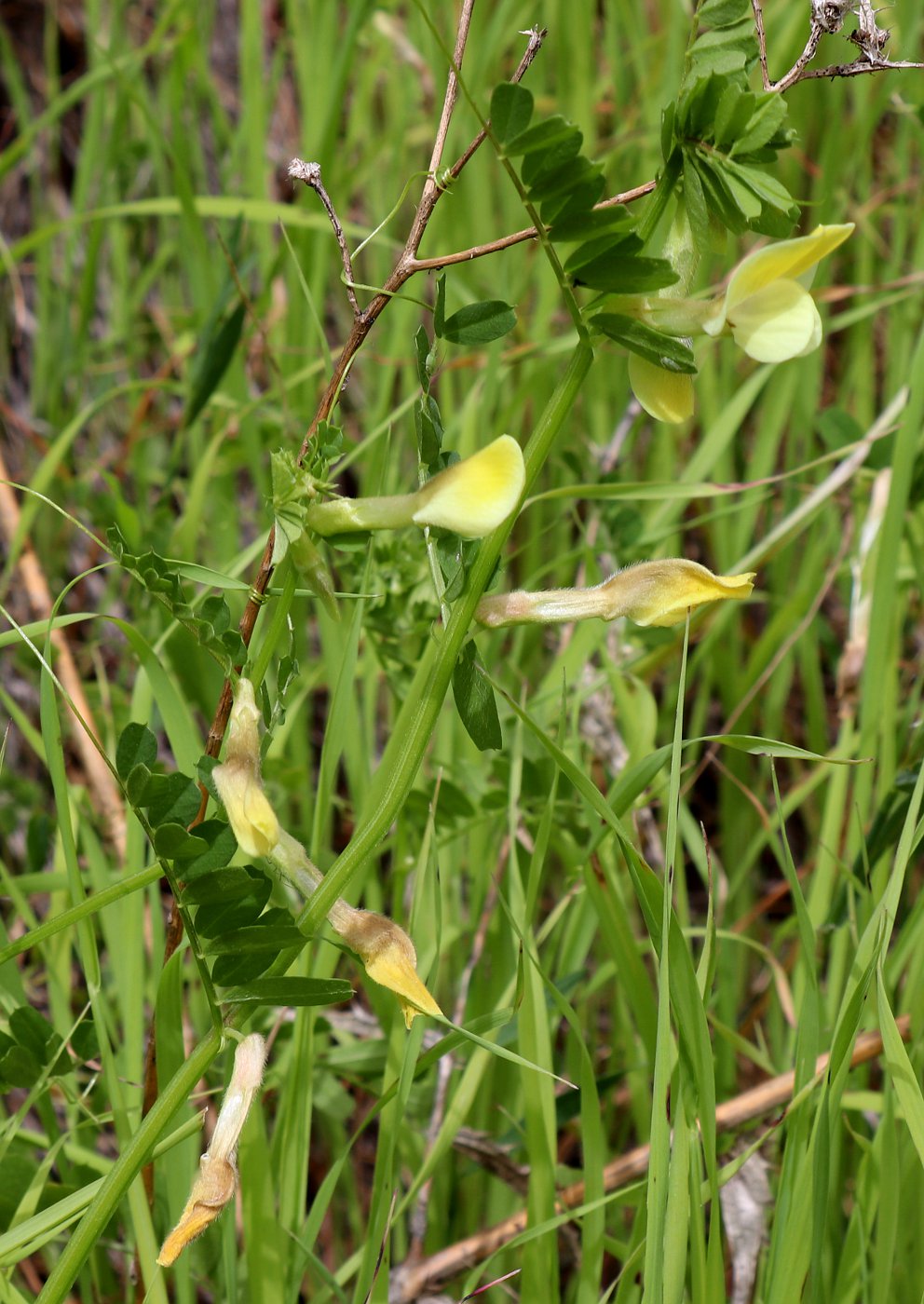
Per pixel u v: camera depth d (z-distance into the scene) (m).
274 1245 0.56
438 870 0.57
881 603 0.61
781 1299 0.55
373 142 0.94
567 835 0.62
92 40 0.88
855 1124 0.61
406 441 0.80
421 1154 0.60
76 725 0.68
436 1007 0.51
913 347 0.81
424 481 0.52
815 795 0.74
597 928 0.62
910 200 0.89
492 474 0.50
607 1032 0.73
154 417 0.96
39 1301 0.51
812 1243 0.54
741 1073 0.65
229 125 1.04
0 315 1.02
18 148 0.88
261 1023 0.60
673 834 0.53
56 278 1.02
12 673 0.89
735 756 0.74
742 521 0.77
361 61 0.99
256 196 0.84
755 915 0.66
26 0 1.08
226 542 0.75
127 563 0.52
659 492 0.60
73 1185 0.57
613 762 0.66
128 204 0.87
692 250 0.51
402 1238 0.61
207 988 0.52
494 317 0.52
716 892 0.65
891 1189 0.55
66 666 0.69
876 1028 0.59
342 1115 0.61
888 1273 0.55
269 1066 0.62
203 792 0.54
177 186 0.73
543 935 0.59
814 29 0.51
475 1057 0.58
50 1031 0.57
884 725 0.64
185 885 0.51
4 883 0.60
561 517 0.75
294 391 0.78
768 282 0.51
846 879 0.61
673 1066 0.57
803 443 0.81
